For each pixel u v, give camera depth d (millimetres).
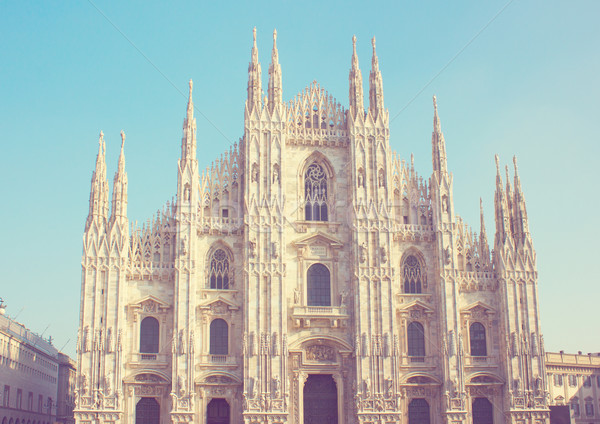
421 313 87688
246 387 80875
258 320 82812
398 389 83875
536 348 86625
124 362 81000
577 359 115938
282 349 82375
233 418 81375
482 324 88625
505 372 86125
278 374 81688
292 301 85812
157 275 84062
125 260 83188
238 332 83875
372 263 86750
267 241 85250
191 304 82188
